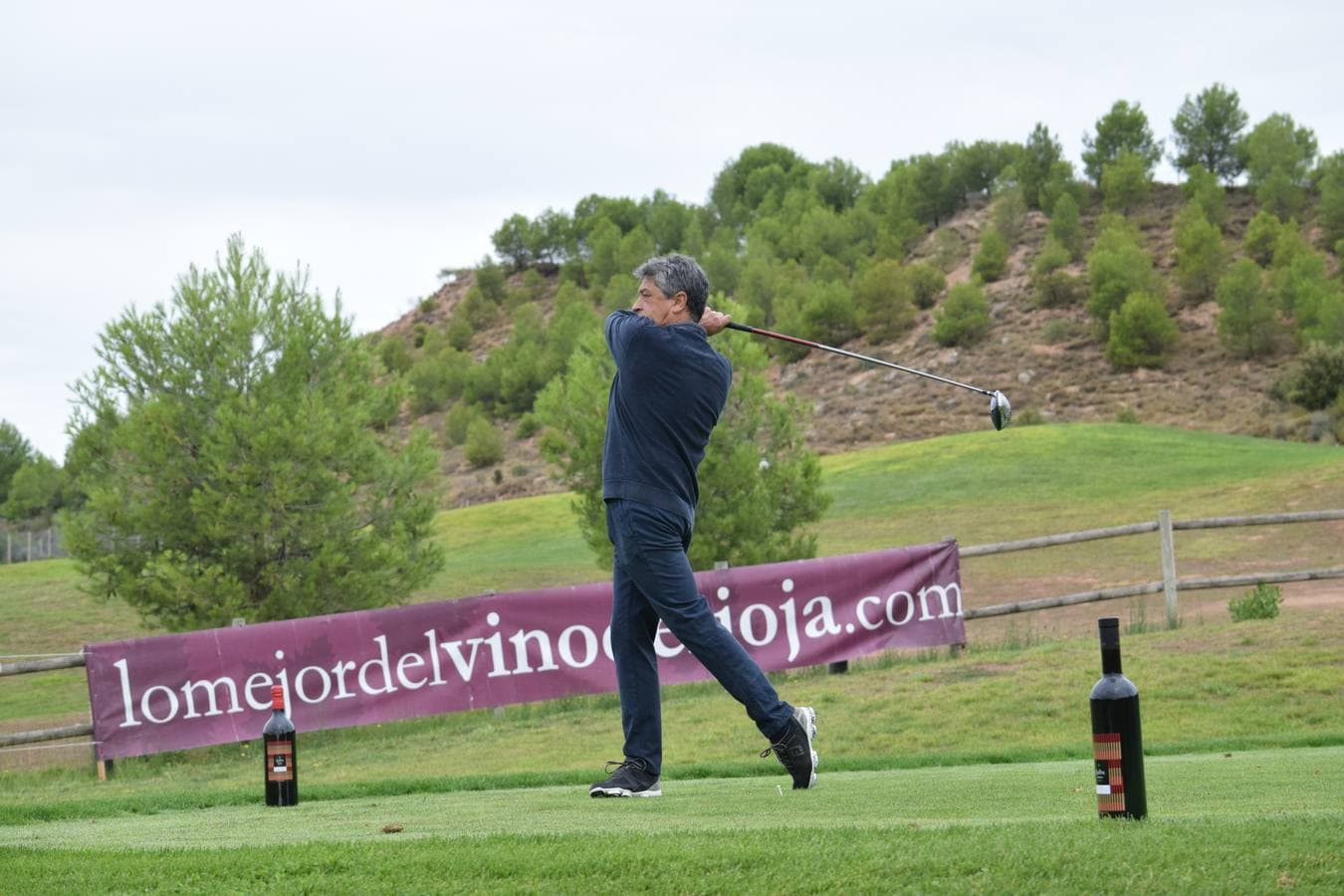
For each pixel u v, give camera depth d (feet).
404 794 35.53
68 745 62.23
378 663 63.77
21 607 158.51
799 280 479.82
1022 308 400.47
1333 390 281.13
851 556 67.41
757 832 17.67
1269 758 33.22
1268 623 66.69
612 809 23.09
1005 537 155.84
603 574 158.92
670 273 24.40
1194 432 231.91
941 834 16.92
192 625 78.02
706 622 24.13
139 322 82.38
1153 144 515.50
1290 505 151.33
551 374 466.70
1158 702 54.44
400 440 92.63
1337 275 379.55
